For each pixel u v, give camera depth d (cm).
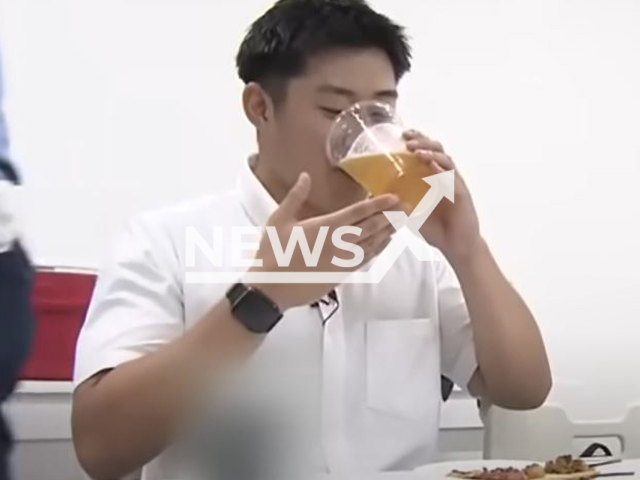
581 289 164
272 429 76
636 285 168
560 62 171
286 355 88
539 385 103
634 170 174
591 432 123
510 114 168
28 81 136
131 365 79
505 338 100
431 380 105
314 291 79
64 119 139
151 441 76
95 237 137
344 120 86
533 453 117
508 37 168
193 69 148
